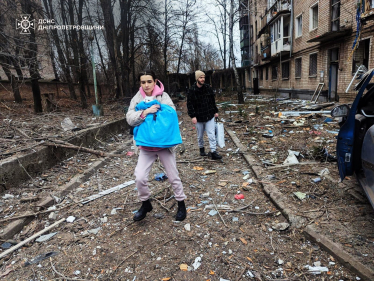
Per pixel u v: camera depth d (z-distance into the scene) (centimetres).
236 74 1627
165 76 2264
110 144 704
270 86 2480
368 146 263
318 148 488
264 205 335
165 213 328
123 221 313
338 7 1262
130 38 1883
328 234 251
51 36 1034
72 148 532
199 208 338
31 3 838
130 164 539
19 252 262
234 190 388
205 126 534
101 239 278
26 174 429
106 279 221
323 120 827
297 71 1811
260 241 262
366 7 912
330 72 1346
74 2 1377
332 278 208
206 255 245
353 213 286
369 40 1040
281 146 582
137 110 274
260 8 2481
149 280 218
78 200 374
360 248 227
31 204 351
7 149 472
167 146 270
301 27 1694
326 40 1315
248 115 1077
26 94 1451
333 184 359
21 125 658
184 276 220
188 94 509
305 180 383
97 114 997
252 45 3238
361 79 321
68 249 263
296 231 271
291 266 225
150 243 267
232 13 1555
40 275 229
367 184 273
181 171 481
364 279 200
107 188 419
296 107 1178
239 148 591
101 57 2186
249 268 226
